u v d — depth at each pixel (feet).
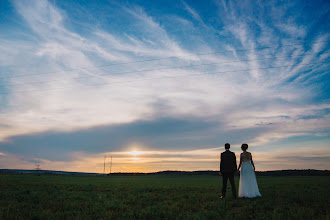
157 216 23.13
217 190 51.93
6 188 53.83
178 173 419.54
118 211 26.55
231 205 29.07
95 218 21.98
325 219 20.01
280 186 60.85
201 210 25.94
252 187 36.47
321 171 276.21
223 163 36.52
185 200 34.14
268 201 31.07
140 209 27.73
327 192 42.14
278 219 20.21
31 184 67.41
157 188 55.26
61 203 30.37
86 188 55.72
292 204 28.48
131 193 45.50
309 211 22.63
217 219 20.93
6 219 21.13
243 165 37.52
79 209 26.55
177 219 21.18
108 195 41.09
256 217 22.08
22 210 25.27
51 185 64.39
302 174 272.10
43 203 30.68
